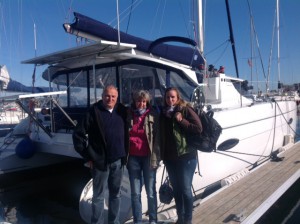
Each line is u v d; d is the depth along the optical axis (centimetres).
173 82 516
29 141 598
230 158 563
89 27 516
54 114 604
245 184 504
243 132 598
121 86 519
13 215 511
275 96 912
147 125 318
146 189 327
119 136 304
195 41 589
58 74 623
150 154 317
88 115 300
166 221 358
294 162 652
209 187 517
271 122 729
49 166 660
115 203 318
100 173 303
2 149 623
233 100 639
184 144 312
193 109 318
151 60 476
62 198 590
